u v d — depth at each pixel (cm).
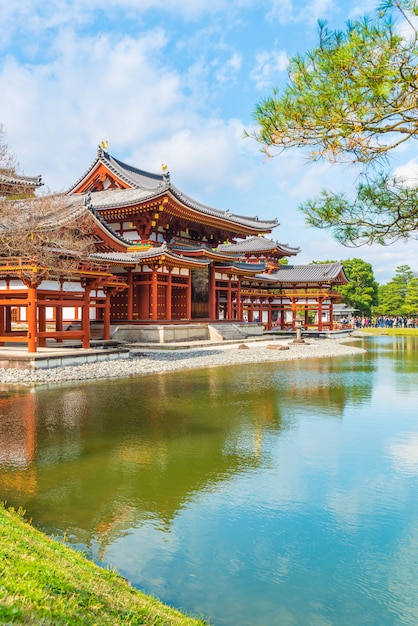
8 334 3234
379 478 1038
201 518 845
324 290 6178
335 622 584
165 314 4188
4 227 2527
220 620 580
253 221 6806
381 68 746
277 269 6600
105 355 2717
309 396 1956
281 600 624
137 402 1780
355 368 2919
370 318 10075
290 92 834
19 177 3628
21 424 1436
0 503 858
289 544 763
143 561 704
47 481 997
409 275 10700
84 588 516
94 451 1196
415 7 695
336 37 778
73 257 2697
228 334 4462
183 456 1169
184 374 2508
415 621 587
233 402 1814
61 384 2098
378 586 658
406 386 2228
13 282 2514
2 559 516
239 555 729
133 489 963
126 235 4409
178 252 4412
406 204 1020
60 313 3062
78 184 4797
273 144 906
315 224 1092
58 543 705
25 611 401
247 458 1162
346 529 812
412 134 825
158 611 537
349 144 850
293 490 971
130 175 4925
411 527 820
